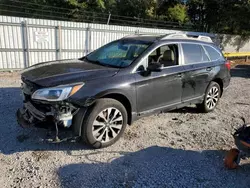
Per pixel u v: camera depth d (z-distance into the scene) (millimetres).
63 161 3514
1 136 4078
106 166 3471
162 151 3990
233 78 11148
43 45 11422
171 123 5184
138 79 4141
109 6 22578
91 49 12984
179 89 4926
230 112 6176
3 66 10594
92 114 3658
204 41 5785
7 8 18375
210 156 3938
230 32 23188
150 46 4504
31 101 3711
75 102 3502
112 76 3912
